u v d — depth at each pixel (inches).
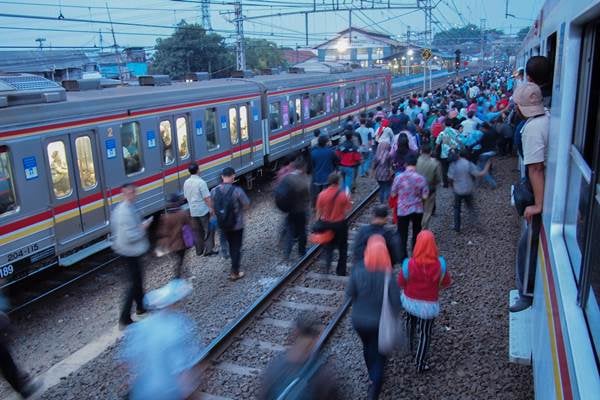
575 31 128.0
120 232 282.5
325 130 846.5
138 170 434.3
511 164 634.2
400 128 541.3
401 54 2273.6
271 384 141.9
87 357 264.4
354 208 486.6
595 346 92.8
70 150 363.6
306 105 769.6
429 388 221.1
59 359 268.5
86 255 372.8
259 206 555.2
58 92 357.7
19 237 326.0
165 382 162.1
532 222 184.2
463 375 228.2
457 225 408.8
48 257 350.0
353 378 231.6
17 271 327.0
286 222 372.5
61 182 356.8
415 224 339.9
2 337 221.6
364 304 194.2
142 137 434.3
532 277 193.6
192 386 221.0
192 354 249.0
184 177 492.1
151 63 1622.8
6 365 224.1
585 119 125.1
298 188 362.0
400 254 240.4
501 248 372.5
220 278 352.8
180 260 343.6
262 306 301.3
